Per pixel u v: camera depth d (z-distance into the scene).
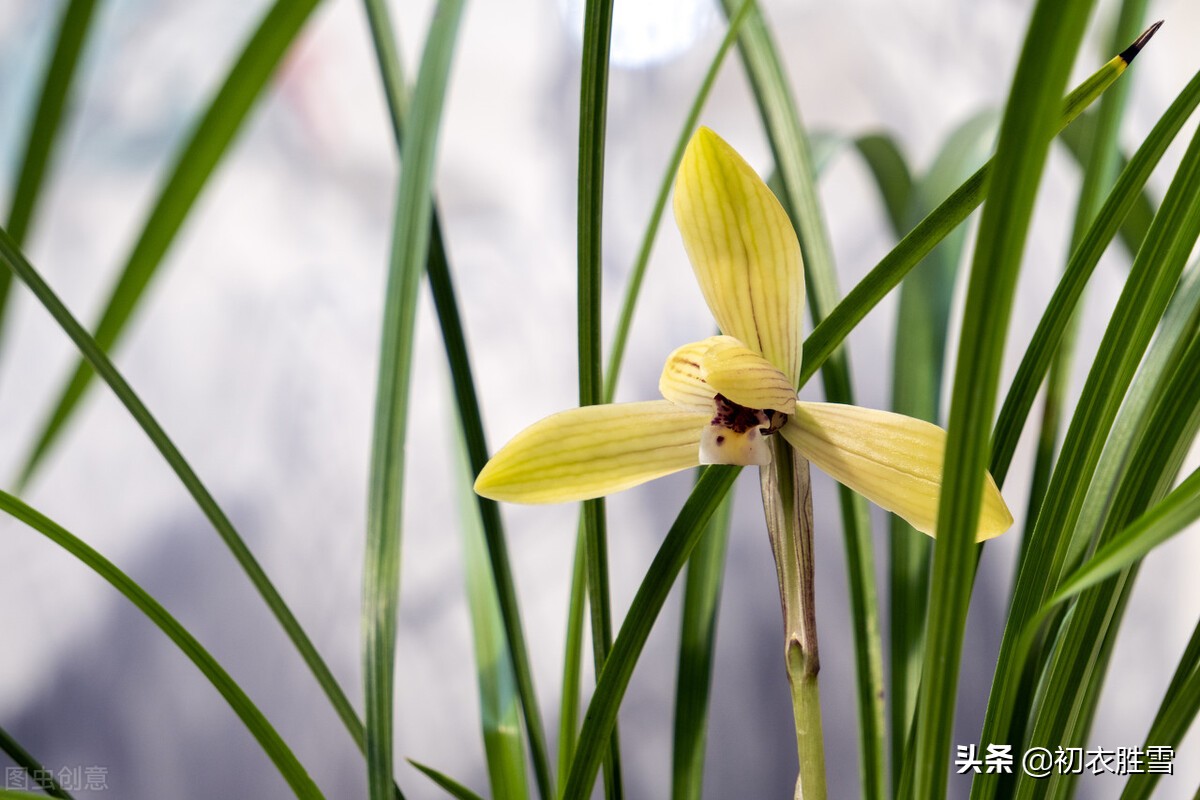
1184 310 0.21
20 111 0.43
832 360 0.24
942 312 0.25
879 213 0.45
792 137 0.25
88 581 0.45
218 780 0.45
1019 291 0.44
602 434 0.21
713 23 0.45
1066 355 0.23
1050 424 0.23
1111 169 0.23
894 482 0.21
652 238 0.24
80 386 0.25
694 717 0.24
